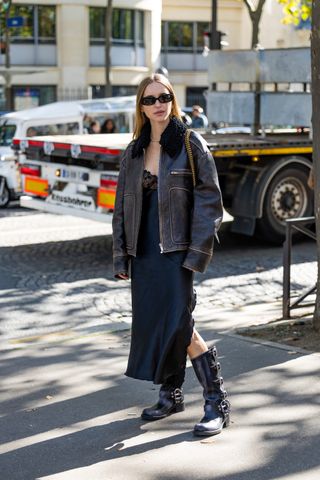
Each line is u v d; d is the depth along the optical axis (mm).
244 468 4555
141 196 5023
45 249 12242
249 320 7922
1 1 32094
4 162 17172
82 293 9578
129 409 5527
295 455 4699
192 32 44125
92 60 39656
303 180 12695
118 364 6570
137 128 5117
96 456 4777
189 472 4527
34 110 18391
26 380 6203
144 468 4594
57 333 7848
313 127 6832
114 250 5180
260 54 13477
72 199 12031
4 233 13633
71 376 6277
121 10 39812
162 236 4934
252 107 13758
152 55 40938
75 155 11664
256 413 5316
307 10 17500
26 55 38344
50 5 38438
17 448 4918
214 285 10047
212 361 5121
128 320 8352
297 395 5609
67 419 5371
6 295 9453
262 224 12453
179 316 4926
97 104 18797
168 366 5031
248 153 12094
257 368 6191
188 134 5000
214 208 4969
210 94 14797
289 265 7891
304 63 12750
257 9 21281
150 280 5008
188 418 5305
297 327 7371
